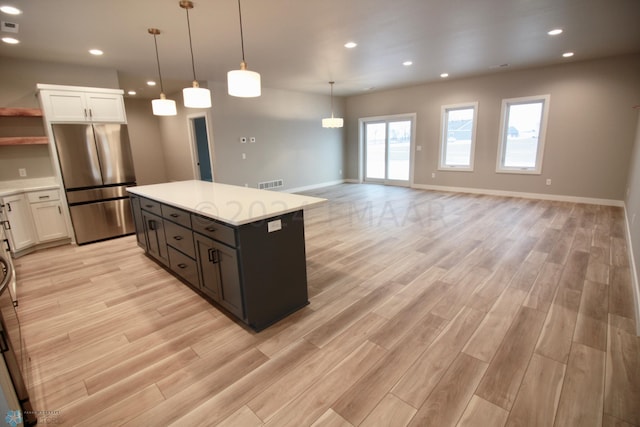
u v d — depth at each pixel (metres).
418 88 7.58
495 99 6.45
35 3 2.63
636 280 2.53
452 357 1.88
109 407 1.60
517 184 6.49
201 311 2.50
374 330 2.17
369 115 8.74
